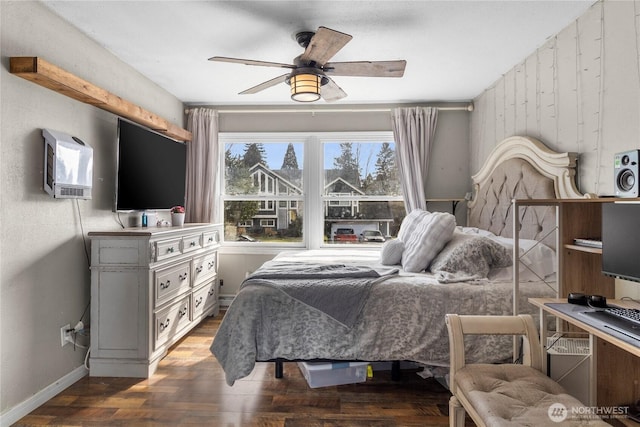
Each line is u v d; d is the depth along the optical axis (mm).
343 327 2150
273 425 1921
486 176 3500
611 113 2057
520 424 1218
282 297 2168
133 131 2945
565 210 1992
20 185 2023
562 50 2479
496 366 1666
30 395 2082
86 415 2021
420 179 3943
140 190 3047
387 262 2885
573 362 1739
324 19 2328
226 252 4281
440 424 1936
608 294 1986
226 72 3236
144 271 2477
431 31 2486
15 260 1995
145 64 3053
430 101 4070
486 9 2221
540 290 2211
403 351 2131
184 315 3062
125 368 2479
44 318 2191
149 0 2117
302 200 4309
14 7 1974
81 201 2525
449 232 2621
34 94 2111
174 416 2006
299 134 4230
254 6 2176
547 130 2658
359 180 4281
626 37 1944
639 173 1529
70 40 2391
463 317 1758
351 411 2055
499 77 3344
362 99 4012
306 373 2406
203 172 4145
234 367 2072
